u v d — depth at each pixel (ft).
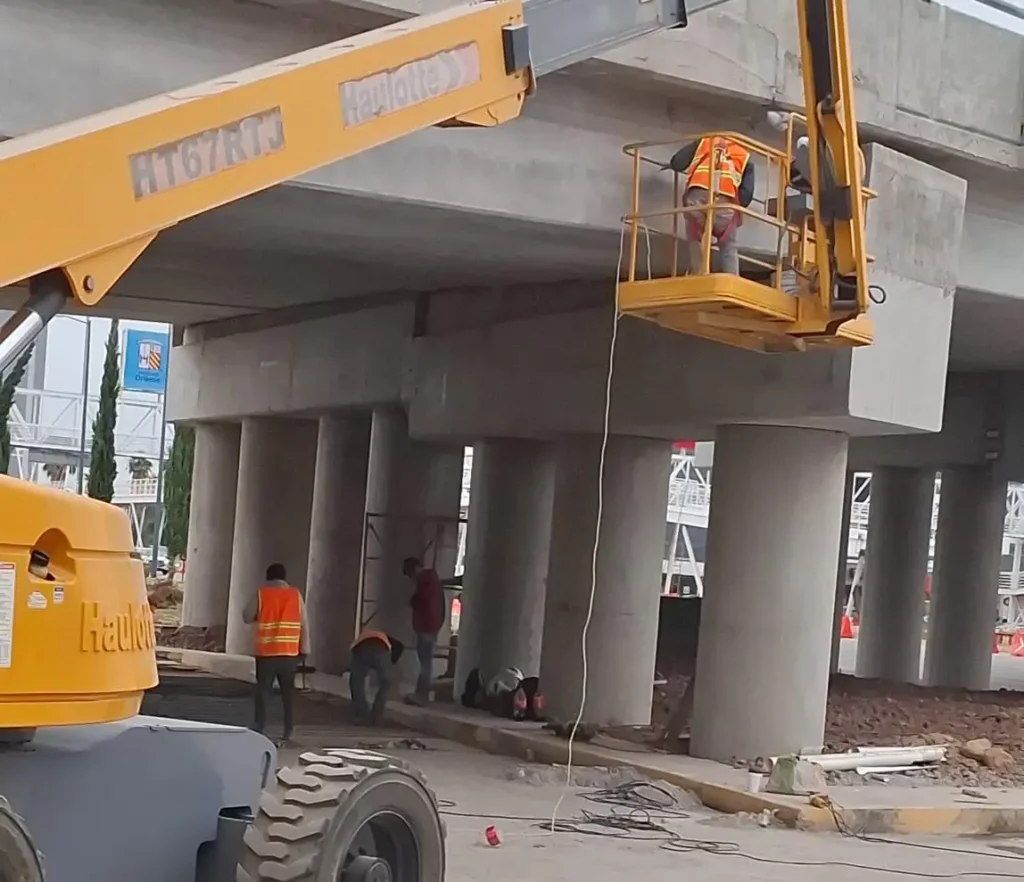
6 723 16.42
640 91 39.37
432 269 54.24
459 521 71.41
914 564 89.86
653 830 38.47
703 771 45.47
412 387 63.52
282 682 49.14
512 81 24.86
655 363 49.78
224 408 82.94
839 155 35.65
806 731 47.32
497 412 56.90
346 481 76.74
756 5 39.88
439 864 21.06
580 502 55.11
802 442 47.47
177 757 20.15
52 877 18.13
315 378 73.26
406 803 20.52
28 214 17.13
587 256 45.44
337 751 21.07
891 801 42.16
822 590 47.75
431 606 61.11
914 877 34.27
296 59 21.15
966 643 83.30
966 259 48.32
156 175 18.56
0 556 16.33
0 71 29.89
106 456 125.70
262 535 82.94
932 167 44.73
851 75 38.06
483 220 38.50
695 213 38.34
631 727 53.93
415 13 33.14
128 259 18.39
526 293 56.85
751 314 37.58
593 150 39.04
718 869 33.81
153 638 19.52
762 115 41.50
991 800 43.39
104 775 18.95
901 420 44.83
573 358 53.31
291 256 54.34
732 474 48.11
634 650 54.85
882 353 43.96
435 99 23.34
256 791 21.63
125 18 31.37
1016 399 79.97
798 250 38.63
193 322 86.89
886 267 43.65
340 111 21.40
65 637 17.04
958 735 55.21
